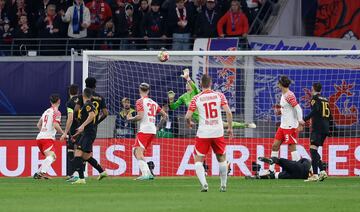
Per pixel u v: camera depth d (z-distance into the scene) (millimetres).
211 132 41656
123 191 43562
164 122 59062
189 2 74688
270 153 62562
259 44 71438
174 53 60500
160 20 74938
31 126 72188
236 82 64938
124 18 75375
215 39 71625
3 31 77312
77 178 54000
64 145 62781
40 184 50812
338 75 64875
